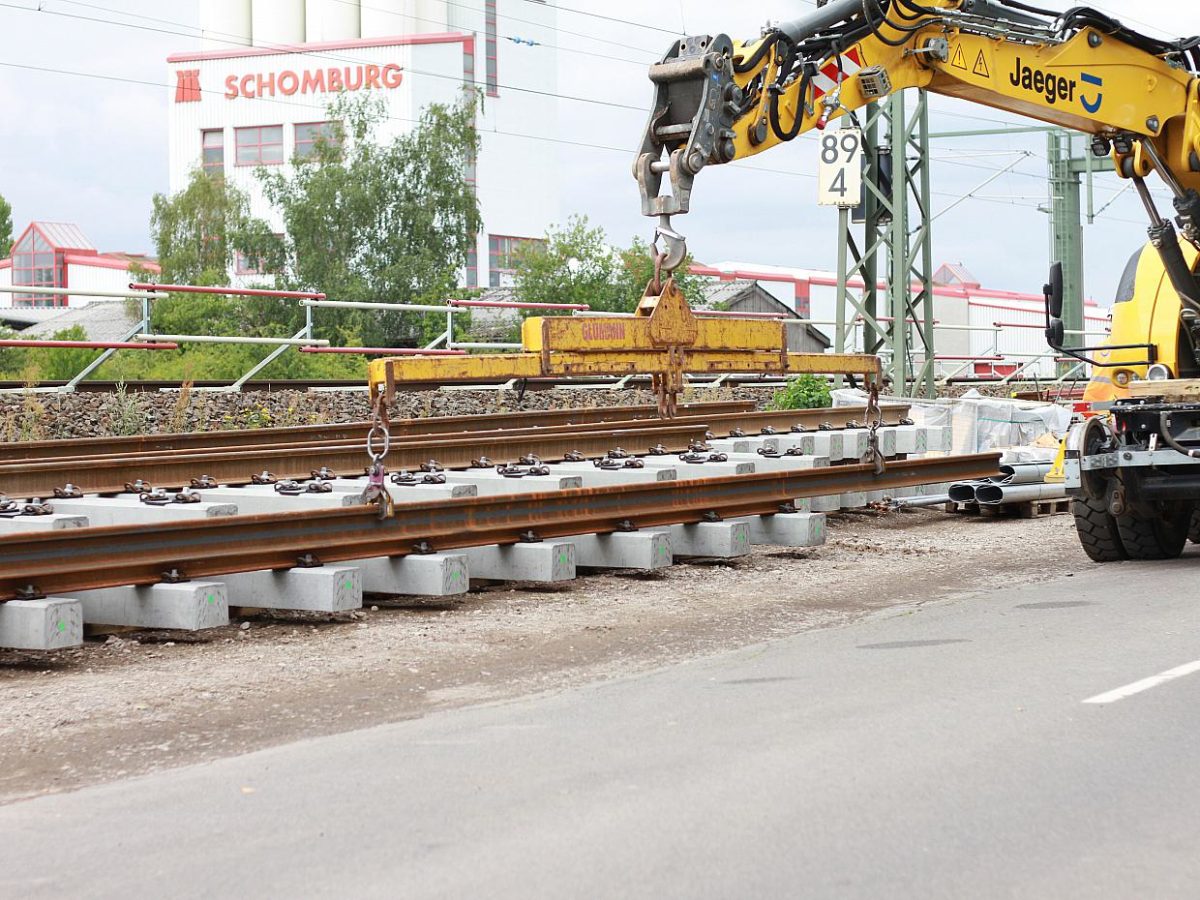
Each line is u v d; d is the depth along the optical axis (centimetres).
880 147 2977
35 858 540
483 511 1141
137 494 1316
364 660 909
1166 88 1358
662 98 1053
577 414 2200
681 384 1095
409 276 6022
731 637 981
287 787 623
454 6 8006
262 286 6550
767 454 1662
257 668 886
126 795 628
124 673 879
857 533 1586
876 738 661
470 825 550
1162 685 761
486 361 1029
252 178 7731
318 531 1036
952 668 827
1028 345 7481
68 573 907
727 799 570
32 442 1564
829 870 485
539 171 8406
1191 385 1241
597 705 765
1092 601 1077
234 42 8819
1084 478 1292
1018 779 590
